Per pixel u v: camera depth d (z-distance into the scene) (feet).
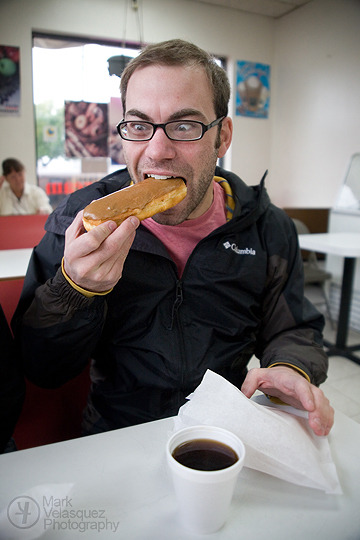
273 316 3.61
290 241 3.79
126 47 14.32
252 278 3.41
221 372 3.20
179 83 2.64
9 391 2.75
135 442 2.12
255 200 3.68
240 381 3.41
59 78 13.57
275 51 16.40
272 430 1.91
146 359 3.06
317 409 2.17
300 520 1.65
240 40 15.64
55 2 12.92
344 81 13.26
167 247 3.29
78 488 1.77
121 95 3.10
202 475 1.42
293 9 15.19
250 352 3.52
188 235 3.32
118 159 14.83
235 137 16.17
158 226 3.29
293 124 15.72
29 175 13.39
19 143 13.12
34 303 2.72
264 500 1.76
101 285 2.45
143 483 1.81
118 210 2.40
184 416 2.01
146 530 1.57
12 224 7.75
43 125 13.60
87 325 2.65
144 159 2.83
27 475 1.85
